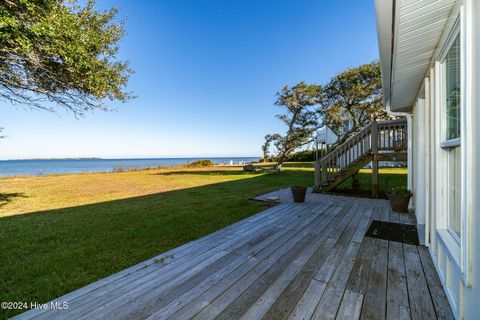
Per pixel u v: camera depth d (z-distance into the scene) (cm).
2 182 1106
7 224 392
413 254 236
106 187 897
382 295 165
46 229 361
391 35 175
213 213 443
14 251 274
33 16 300
